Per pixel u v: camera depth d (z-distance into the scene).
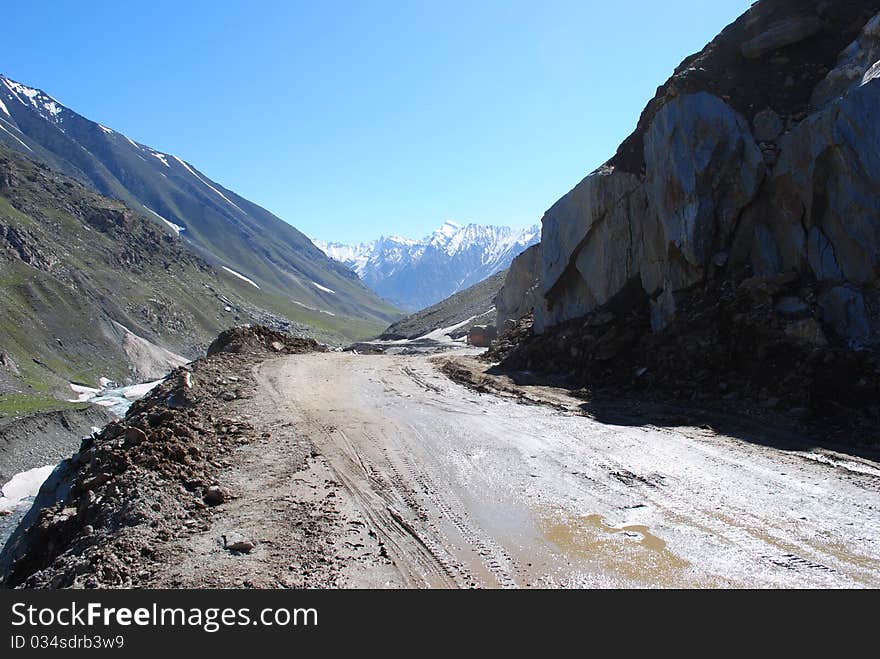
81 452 13.29
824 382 12.81
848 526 7.45
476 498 8.97
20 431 29.78
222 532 7.66
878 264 13.83
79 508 8.75
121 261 133.75
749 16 21.45
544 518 8.15
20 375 57.19
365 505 8.69
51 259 100.38
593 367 18.81
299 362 23.78
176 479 9.23
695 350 15.98
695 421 13.12
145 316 107.56
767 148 16.95
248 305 166.62
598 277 22.39
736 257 17.22
